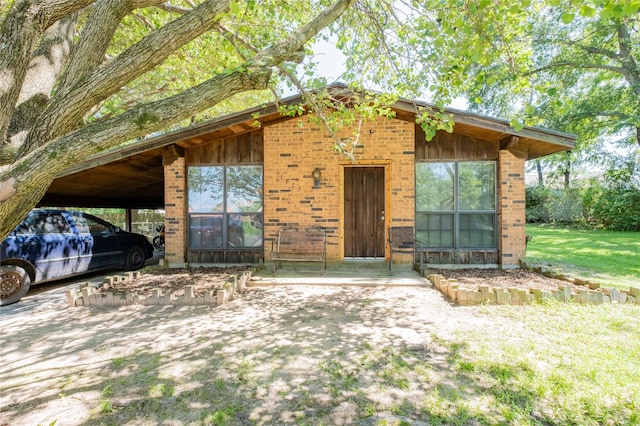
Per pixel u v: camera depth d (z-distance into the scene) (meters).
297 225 7.40
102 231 7.20
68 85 2.89
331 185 7.36
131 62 2.34
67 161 1.97
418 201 7.36
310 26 2.99
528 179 32.81
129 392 2.54
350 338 3.52
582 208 19.25
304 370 2.84
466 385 2.55
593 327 3.60
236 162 7.68
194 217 7.72
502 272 6.56
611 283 5.70
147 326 3.96
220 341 3.48
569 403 2.28
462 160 7.26
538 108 14.57
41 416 2.25
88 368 2.93
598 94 16.84
